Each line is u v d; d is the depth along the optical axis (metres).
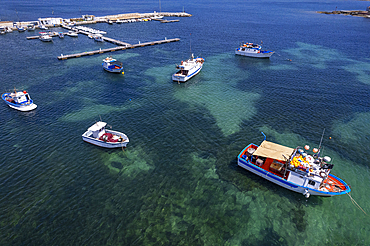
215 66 86.56
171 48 109.31
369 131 46.84
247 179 35.34
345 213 30.22
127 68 83.25
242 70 82.50
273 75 77.38
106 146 41.69
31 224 28.12
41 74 75.88
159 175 35.81
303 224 28.83
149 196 32.16
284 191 33.34
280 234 27.62
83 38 128.50
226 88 67.62
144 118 51.56
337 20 186.62
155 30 150.62
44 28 147.38
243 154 38.03
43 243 26.11
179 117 52.06
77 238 26.66
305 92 64.19
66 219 28.81
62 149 41.53
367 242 26.80
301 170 31.31
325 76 75.56
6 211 29.67
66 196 32.00
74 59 91.81
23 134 45.62
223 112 54.28
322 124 49.25
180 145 42.69
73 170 36.69
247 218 29.42
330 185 32.03
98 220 28.73
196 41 122.56
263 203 31.52
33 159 38.94
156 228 27.88
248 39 125.62
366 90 64.88
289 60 92.69
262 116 52.53
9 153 40.25
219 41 122.31
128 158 39.38
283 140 44.28
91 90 65.25
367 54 98.31
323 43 116.62
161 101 59.59
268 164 36.09
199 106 57.09
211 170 36.97
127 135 45.47
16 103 54.50
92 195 32.22
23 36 128.75
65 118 51.38
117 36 133.00
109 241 26.36
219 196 32.44
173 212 29.92
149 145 42.66
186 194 32.62
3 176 35.25
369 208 30.84
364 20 187.25
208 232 27.56
